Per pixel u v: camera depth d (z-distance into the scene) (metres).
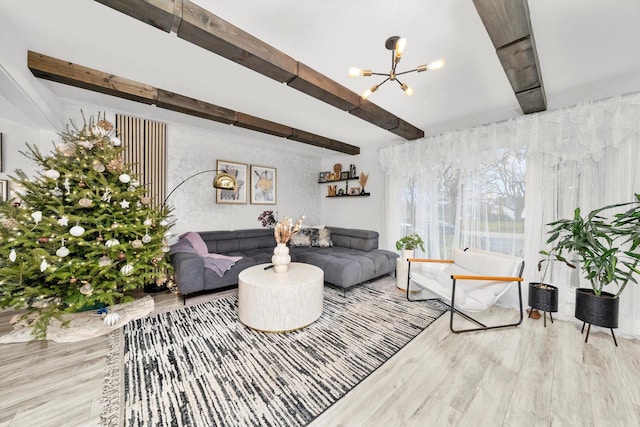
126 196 2.41
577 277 2.60
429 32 1.72
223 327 2.32
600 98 2.47
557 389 1.58
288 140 4.52
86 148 2.31
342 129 3.93
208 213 4.11
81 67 2.21
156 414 1.36
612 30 1.68
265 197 4.79
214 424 1.30
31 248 2.04
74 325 2.24
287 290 2.25
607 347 2.06
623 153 2.28
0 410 1.36
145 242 2.50
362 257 3.70
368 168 4.87
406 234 4.15
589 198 2.49
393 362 1.85
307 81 2.14
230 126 3.81
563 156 2.57
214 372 1.70
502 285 2.42
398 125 3.30
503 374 1.72
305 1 1.46
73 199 2.14
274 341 2.10
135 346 2.00
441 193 3.64
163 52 2.01
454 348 2.04
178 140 3.77
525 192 2.86
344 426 1.31
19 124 2.66
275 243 4.60
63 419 1.32
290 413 1.38
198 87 2.60
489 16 1.41
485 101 2.82
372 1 1.46
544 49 1.91
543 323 2.48
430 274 3.58
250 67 1.93
